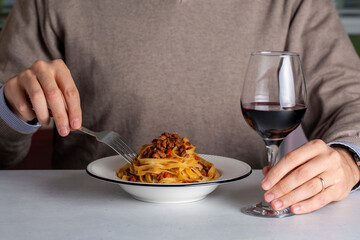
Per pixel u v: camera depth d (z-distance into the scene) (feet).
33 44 5.15
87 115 5.12
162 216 2.61
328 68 4.71
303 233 2.34
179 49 4.92
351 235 2.32
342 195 2.80
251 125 2.80
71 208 2.75
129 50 4.95
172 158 3.00
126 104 4.97
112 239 2.25
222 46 4.94
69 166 5.24
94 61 5.01
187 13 4.93
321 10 4.98
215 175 3.01
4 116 3.60
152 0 4.95
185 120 4.96
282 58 2.65
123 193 3.08
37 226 2.44
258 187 3.25
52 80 3.03
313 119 4.77
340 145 3.24
